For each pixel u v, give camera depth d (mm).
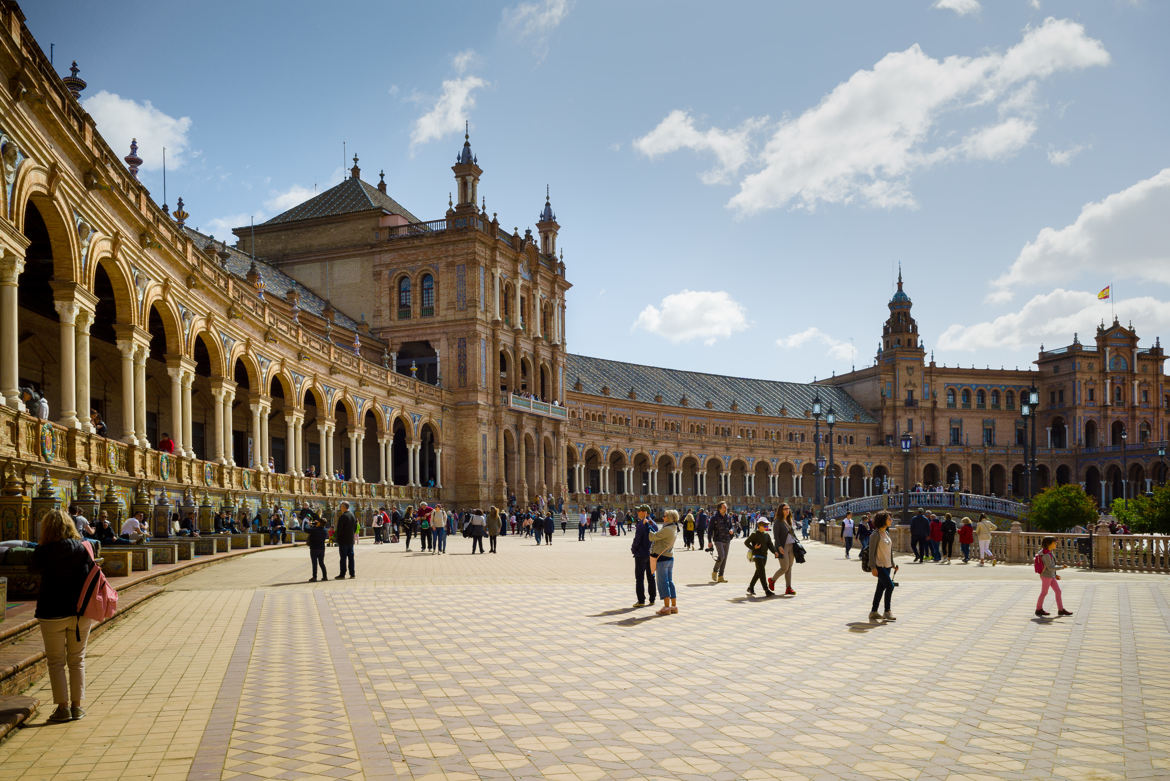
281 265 78875
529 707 10164
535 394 83250
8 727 8820
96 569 9641
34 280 30531
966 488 129125
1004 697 10672
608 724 9453
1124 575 29047
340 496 54125
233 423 51969
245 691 10867
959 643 14445
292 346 48688
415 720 9602
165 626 15742
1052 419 134875
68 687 10805
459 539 56156
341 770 7848
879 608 18984
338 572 26703
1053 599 20781
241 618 16781
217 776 7668
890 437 131750
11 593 14367
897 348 132875
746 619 17188
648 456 105250
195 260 37125
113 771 7805
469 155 76625
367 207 77250
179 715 9719
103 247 27297
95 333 38312
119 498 26484
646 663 12719
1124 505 63250
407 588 22500
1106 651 13734
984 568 31984
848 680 11602
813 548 50750
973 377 135250
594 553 39531
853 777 7777
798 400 132125
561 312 90188
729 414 119188
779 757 8320
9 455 20031
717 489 116938
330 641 14438
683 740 8867
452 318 74188
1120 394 132875
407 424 67562
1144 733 9141
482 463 73625
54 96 22953
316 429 62625
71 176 24047
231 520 35656
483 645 14195
